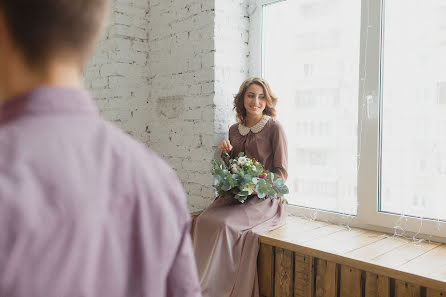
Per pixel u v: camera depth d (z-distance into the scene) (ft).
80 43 1.33
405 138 6.81
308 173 8.14
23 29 1.24
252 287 6.72
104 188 1.26
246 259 6.77
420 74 6.60
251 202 7.41
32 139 1.16
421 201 6.70
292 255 6.37
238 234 6.82
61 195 1.13
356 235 6.91
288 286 6.42
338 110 7.63
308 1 7.98
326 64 7.77
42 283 1.07
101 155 1.30
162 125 9.37
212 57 8.28
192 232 7.66
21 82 1.27
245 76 8.95
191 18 8.62
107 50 9.09
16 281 1.03
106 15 1.42
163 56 9.23
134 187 1.36
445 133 6.37
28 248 1.05
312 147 8.05
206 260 6.84
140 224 1.36
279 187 7.38
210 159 8.42
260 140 7.78
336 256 5.80
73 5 1.27
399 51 6.82
